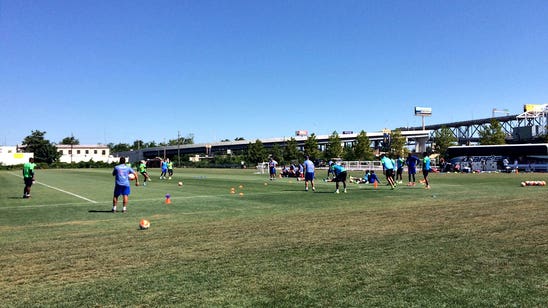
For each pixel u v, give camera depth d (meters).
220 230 10.77
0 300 5.62
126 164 15.20
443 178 38.16
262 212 14.45
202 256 7.91
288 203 17.39
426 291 5.74
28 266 7.36
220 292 5.81
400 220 12.05
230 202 18.02
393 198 19.02
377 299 5.45
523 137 99.88
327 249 8.35
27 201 19.38
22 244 9.27
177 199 19.53
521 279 6.22
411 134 147.12
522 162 55.72
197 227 11.31
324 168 85.25
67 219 13.28
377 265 7.09
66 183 34.72
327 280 6.29
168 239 9.62
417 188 25.27
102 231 10.88
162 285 6.15
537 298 5.42
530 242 8.73
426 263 7.17
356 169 67.62
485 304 5.23
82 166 117.56
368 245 8.67
